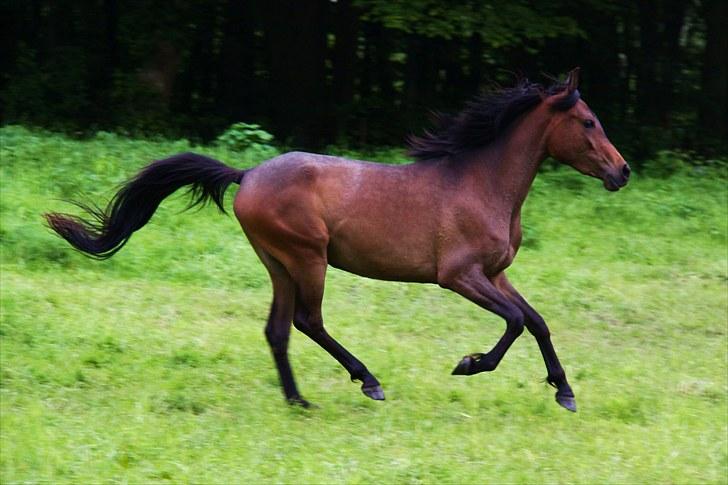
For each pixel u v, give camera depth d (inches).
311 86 1117.1
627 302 631.2
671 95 1239.5
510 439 401.4
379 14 995.9
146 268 613.9
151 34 1082.7
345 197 415.8
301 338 522.9
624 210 823.1
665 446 402.6
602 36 1218.6
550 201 831.7
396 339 543.5
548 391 470.9
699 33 1314.0
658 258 726.5
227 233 674.2
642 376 504.7
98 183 725.3
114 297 560.1
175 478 349.7
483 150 426.9
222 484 346.6
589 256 722.2
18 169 741.9
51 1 1165.7
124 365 465.4
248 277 613.0
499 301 416.5
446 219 417.4
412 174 422.3
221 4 1207.6
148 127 1045.2
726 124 1187.9
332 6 1230.3
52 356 466.3
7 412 404.2
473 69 1230.3
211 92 1235.9
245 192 418.9
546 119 428.5
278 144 1070.4
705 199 882.8
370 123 1136.8
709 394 482.9
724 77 1186.0
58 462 355.9
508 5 1011.9
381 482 354.0
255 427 400.2
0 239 621.9
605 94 1250.6
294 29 1104.8
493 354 414.9
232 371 469.4
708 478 374.0
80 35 1173.1
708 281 690.2
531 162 430.0
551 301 622.2
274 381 460.1
